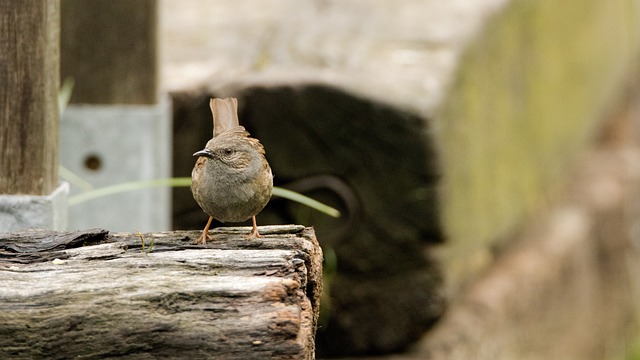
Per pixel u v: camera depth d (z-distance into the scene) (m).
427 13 12.86
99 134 9.66
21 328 5.38
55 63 7.51
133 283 5.53
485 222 12.45
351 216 10.54
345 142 10.39
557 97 15.89
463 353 11.16
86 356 5.38
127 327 5.38
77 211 9.66
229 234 6.51
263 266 5.74
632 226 19.70
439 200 10.50
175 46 12.25
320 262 6.51
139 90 9.75
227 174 6.55
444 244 10.80
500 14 12.91
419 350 10.96
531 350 13.23
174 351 5.37
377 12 13.10
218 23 13.16
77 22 9.68
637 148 21.05
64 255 5.95
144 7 9.66
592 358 16.73
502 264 13.37
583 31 17.53
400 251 10.66
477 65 12.03
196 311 5.40
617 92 21.53
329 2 13.75
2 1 7.25
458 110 11.20
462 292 11.87
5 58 7.30
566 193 17.19
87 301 5.45
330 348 11.07
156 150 9.75
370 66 11.12
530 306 13.24
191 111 10.46
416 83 10.65
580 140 18.08
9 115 7.33
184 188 10.67
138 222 9.70
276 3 14.00
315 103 10.33
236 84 10.43
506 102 13.16
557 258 14.48
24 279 5.64
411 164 10.36
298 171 10.50
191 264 5.80
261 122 10.44
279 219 10.61
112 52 9.71
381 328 10.89
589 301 16.53
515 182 13.75
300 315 5.42
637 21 23.33
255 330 5.32
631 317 20.05
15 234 6.13
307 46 11.84
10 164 7.37
